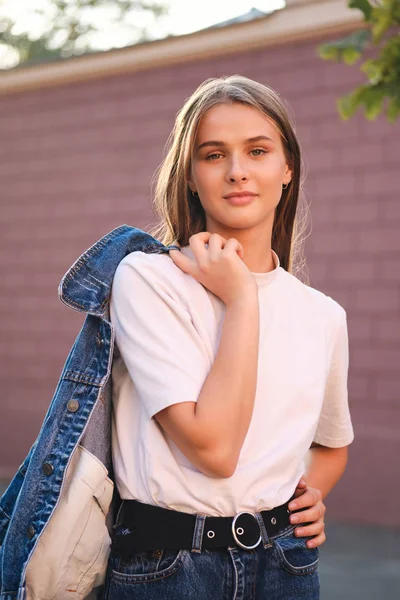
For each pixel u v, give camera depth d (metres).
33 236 10.44
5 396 10.50
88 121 10.09
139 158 9.77
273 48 8.88
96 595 1.97
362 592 5.69
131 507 1.83
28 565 1.84
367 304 8.42
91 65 9.93
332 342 2.10
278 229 2.21
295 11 8.65
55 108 10.31
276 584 1.85
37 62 10.27
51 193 10.33
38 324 10.38
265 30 8.84
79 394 1.91
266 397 1.91
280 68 8.84
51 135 10.33
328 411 2.24
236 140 1.94
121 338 1.88
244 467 1.84
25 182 10.49
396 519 8.03
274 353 1.96
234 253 1.88
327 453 2.31
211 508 1.79
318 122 8.64
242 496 1.81
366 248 8.44
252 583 1.80
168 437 1.83
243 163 1.95
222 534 1.79
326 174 8.61
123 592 1.80
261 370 1.93
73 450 1.87
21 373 10.42
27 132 10.48
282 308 2.01
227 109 1.95
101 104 10.01
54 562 1.85
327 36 8.58
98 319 1.94
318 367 2.00
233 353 1.78
